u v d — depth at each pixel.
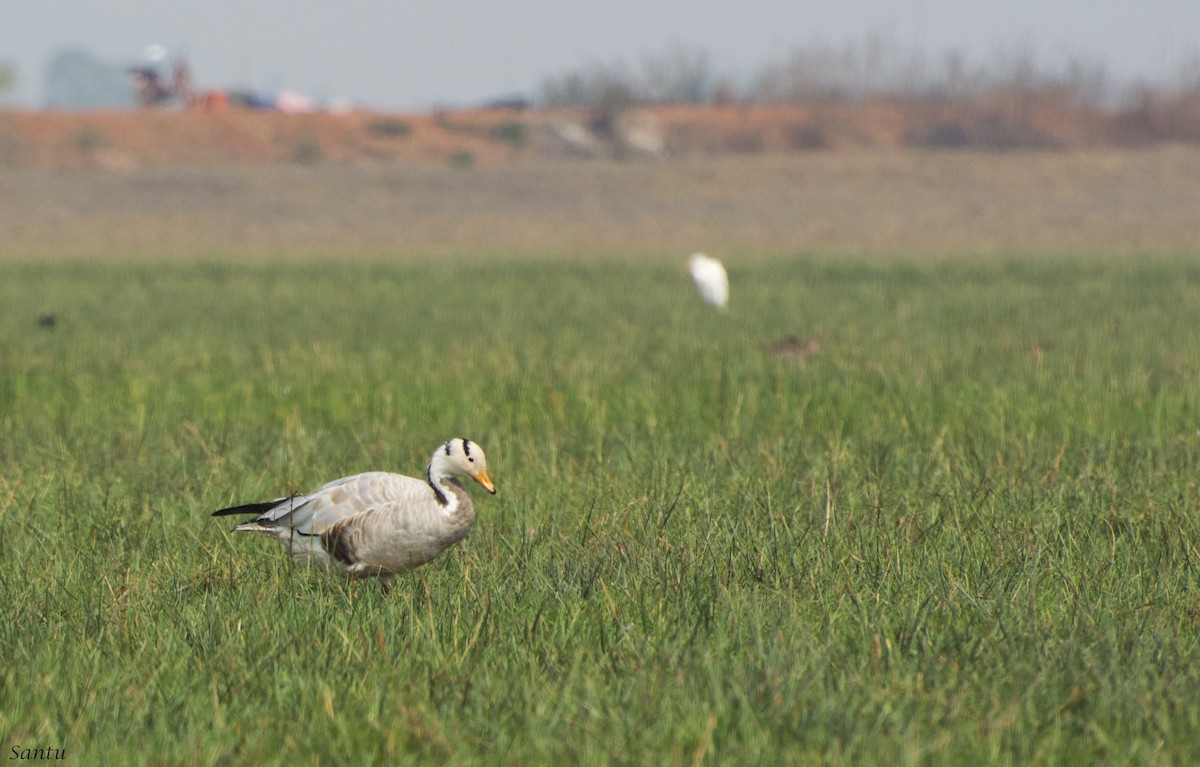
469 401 17.09
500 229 68.81
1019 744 6.45
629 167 87.44
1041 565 9.28
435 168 87.94
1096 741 6.59
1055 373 19.05
